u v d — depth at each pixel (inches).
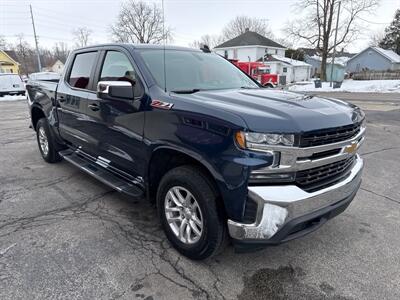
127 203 154.9
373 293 96.0
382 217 143.4
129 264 107.4
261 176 87.8
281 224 87.9
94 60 153.7
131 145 125.0
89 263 107.5
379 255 114.8
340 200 104.4
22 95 948.6
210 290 96.4
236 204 90.4
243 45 1936.5
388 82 1160.8
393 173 200.7
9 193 166.1
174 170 109.0
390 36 2508.6
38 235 124.8
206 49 168.4
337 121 97.8
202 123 96.0
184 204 109.0
